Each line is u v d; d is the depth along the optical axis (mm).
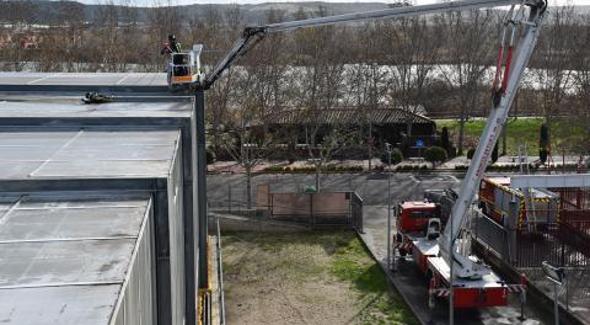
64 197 8586
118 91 21078
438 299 20547
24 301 5469
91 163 10508
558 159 42938
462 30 63188
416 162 42406
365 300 20875
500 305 18891
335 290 21750
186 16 105812
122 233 7172
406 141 44625
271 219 29125
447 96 60688
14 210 7965
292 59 57656
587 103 40844
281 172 40031
